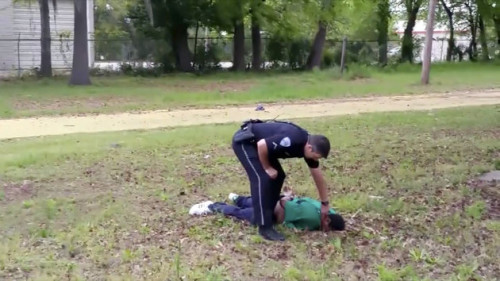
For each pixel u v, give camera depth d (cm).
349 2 3322
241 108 1606
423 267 506
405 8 3875
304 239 566
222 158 945
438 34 5147
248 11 2952
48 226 608
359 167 880
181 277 475
